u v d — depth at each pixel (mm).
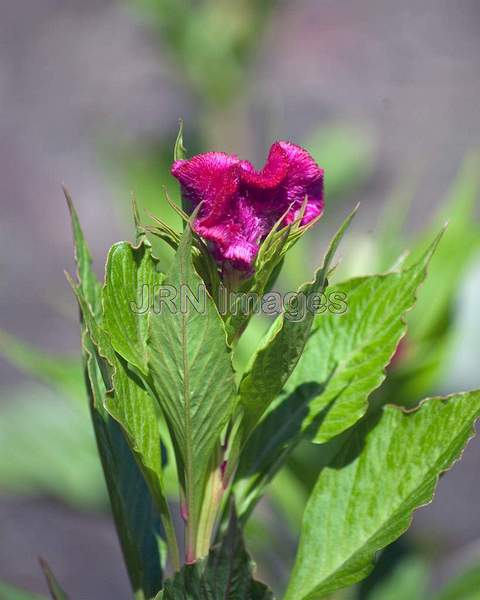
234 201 545
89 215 2652
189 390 546
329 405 602
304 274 925
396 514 572
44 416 1314
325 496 592
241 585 540
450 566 1275
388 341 602
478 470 1942
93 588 1788
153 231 556
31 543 1843
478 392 574
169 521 587
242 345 825
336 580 575
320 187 558
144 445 571
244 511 604
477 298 887
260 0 1541
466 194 856
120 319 559
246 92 1565
